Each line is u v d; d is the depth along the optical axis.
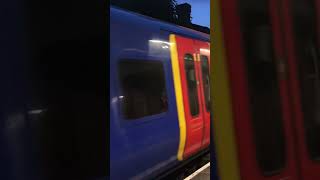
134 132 7.61
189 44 11.21
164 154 9.11
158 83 9.03
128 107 7.48
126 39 7.68
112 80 6.97
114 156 6.83
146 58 8.50
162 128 8.96
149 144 8.26
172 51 9.96
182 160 10.34
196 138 11.27
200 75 11.96
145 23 8.65
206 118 12.11
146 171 8.18
